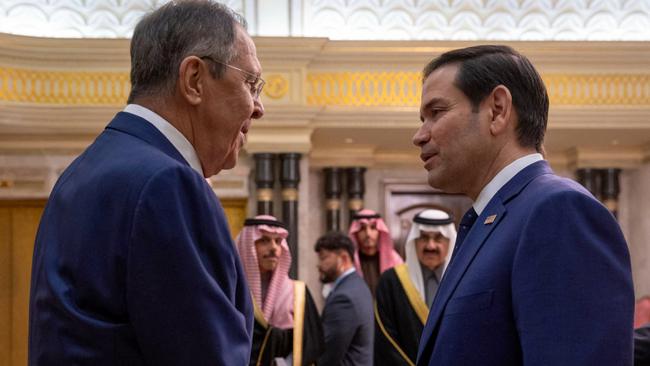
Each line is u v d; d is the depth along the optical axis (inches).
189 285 62.4
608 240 68.1
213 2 72.5
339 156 358.0
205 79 70.3
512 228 72.1
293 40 303.3
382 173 371.2
